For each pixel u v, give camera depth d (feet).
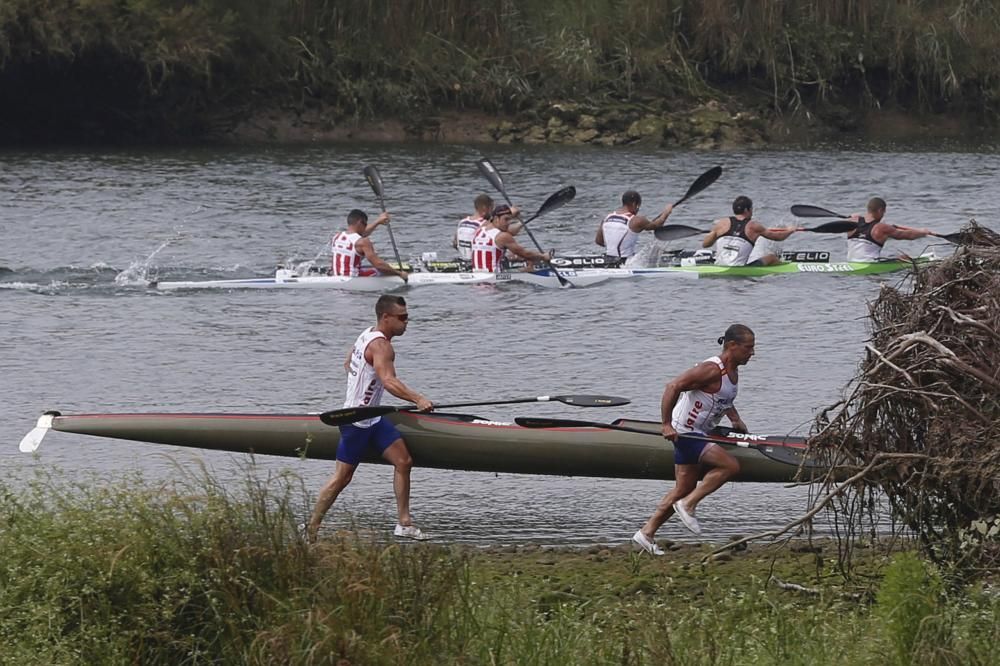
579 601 95.09
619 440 114.83
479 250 222.48
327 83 459.73
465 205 316.60
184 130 442.91
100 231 266.98
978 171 381.19
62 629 75.66
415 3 469.57
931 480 87.76
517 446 114.11
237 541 80.69
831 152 433.48
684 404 108.47
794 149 443.73
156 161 384.88
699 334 185.47
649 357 171.94
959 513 89.61
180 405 146.20
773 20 479.82
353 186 342.64
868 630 82.48
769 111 482.69
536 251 259.60
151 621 76.38
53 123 434.71
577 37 475.72
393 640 73.67
